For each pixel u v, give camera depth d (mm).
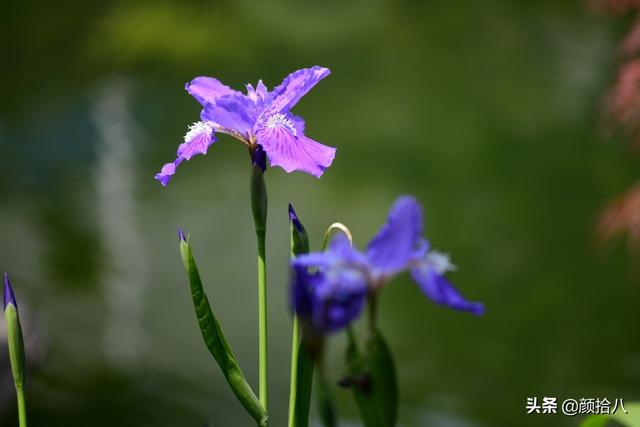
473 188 12195
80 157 13164
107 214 11477
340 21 18672
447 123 14375
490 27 18359
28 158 13102
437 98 15328
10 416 7184
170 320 9086
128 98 15141
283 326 9086
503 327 9109
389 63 16828
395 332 8992
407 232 2207
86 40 17797
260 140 2744
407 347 8688
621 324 9055
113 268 10094
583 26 18125
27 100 15164
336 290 2227
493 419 7406
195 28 18125
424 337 8898
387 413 2367
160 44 17344
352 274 2238
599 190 12125
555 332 8945
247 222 11328
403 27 18469
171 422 7355
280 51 17188
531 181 12477
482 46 17500
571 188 12211
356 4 19547
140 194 12094
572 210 11594
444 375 8180
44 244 10641
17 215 11406
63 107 14820
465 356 8516
